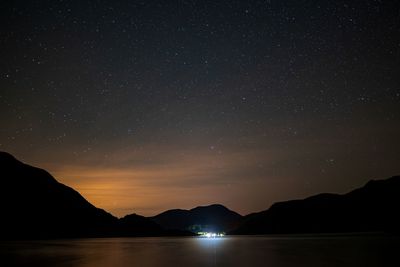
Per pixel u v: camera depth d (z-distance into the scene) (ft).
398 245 146.82
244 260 89.76
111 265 80.43
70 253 124.36
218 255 110.11
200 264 81.20
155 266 77.36
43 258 102.32
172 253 123.65
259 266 73.97
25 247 172.65
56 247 172.14
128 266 77.77
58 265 81.25
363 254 101.19
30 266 79.51
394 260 82.43
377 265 72.18
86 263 85.76
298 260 86.79
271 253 114.42
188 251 134.92
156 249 152.05
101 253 124.57
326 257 93.86
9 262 89.71
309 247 145.38
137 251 136.36
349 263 76.84
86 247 172.14
